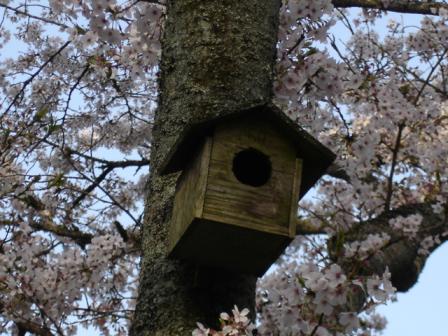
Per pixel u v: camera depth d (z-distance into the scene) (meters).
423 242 5.03
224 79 2.60
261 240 2.36
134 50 4.13
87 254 4.58
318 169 2.54
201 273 2.39
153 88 5.78
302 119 4.68
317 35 3.38
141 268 2.51
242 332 2.20
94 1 3.78
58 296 4.18
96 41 4.10
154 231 2.54
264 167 2.54
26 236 4.55
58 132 5.16
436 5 4.82
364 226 4.80
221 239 2.34
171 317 2.30
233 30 2.71
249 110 2.43
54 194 5.22
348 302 2.90
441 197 5.23
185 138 2.42
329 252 3.01
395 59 5.80
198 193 2.33
